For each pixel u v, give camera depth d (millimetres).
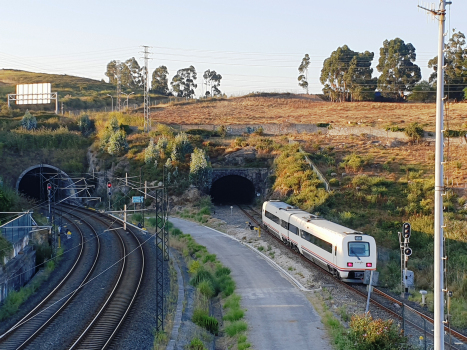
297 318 21516
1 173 64312
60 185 70812
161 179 63625
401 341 16656
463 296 24875
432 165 51906
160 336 20188
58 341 20531
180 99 157750
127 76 198750
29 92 80000
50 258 35969
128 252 39750
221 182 71438
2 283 25438
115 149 71688
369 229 37312
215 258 34625
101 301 26609
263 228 45938
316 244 29734
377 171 51750
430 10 12836
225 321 22484
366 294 24703
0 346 19859
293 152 62656
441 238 12781
